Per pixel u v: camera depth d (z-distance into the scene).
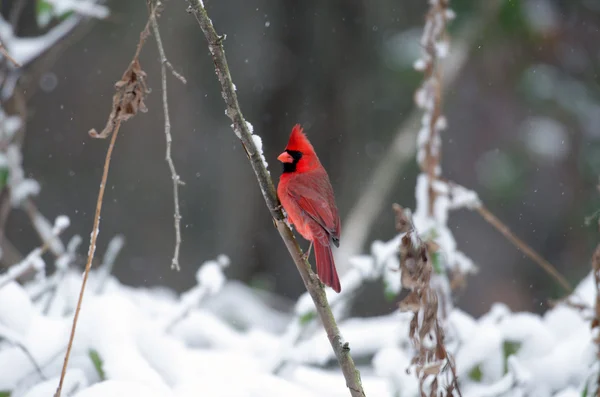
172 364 5.48
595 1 16.33
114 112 4.46
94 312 5.36
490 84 15.76
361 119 16.33
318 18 15.93
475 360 6.19
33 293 6.59
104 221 14.07
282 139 15.88
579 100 16.59
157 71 14.28
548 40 16.00
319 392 6.15
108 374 5.04
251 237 15.29
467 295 17.34
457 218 17.38
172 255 14.56
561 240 16.86
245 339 7.38
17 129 7.95
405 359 6.26
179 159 14.66
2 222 8.06
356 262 7.07
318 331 7.48
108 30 13.91
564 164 16.62
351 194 16.12
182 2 14.30
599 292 5.18
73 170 13.97
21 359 5.20
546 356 6.30
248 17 15.39
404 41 16.19
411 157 15.66
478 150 17.02
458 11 15.38
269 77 15.68
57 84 13.79
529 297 17.23
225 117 14.96
